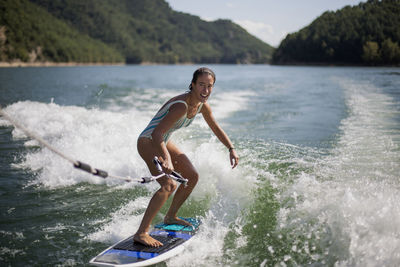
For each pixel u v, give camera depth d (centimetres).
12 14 10406
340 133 573
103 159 491
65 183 423
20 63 10162
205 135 616
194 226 308
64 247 274
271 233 290
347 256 246
